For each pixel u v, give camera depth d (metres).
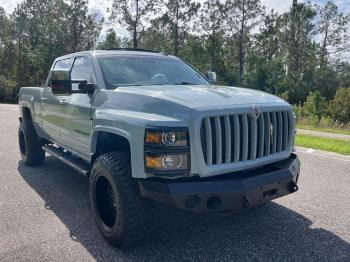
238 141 3.70
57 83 4.55
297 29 55.12
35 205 5.30
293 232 4.39
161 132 3.47
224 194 3.53
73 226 4.59
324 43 58.72
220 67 54.75
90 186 4.29
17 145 9.77
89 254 3.90
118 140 4.33
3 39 73.12
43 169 7.28
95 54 5.13
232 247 4.04
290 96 48.19
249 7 52.28
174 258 3.81
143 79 4.93
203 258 3.81
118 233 3.86
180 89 4.30
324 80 53.09
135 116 3.75
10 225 4.61
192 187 3.49
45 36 67.25
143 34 52.19
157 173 3.48
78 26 62.06
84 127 4.82
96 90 4.67
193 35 54.91
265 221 4.70
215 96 3.94
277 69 50.28
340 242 4.14
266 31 54.19
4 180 6.51
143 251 3.96
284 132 4.20
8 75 54.09
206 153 3.56
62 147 6.11
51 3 67.50
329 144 10.02
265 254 3.88
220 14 52.94
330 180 6.48
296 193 5.76
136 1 50.38
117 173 3.81
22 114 7.63
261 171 3.95
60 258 3.82
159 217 4.11
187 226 4.56
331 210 5.07
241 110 3.71
